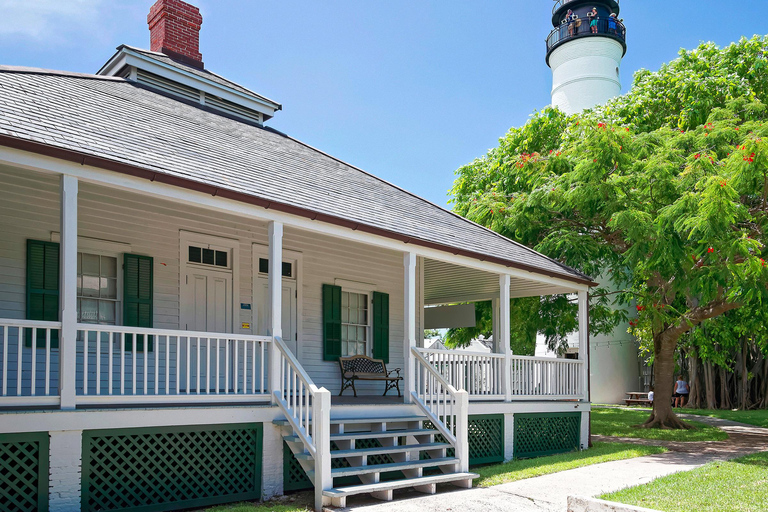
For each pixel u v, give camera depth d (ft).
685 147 49.16
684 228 40.19
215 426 25.91
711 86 57.00
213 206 26.37
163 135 30.99
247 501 26.55
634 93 65.36
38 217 29.94
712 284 42.78
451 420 32.42
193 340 35.24
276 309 28.43
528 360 42.83
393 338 47.19
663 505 24.59
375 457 31.81
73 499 21.76
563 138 58.34
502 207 58.80
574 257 52.13
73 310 22.34
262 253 39.42
